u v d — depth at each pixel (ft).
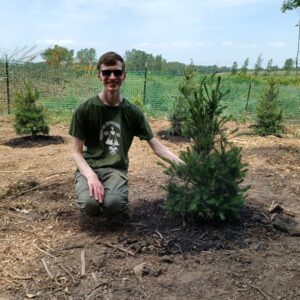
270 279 9.43
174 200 11.66
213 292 8.86
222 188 11.57
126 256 10.30
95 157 12.32
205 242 10.93
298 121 40.96
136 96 39.50
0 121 33.22
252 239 11.28
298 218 13.10
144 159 20.92
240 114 40.63
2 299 8.52
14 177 17.13
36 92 26.32
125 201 11.78
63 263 9.96
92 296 8.64
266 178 18.06
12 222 12.42
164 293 8.79
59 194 14.85
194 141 11.84
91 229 11.91
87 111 11.64
